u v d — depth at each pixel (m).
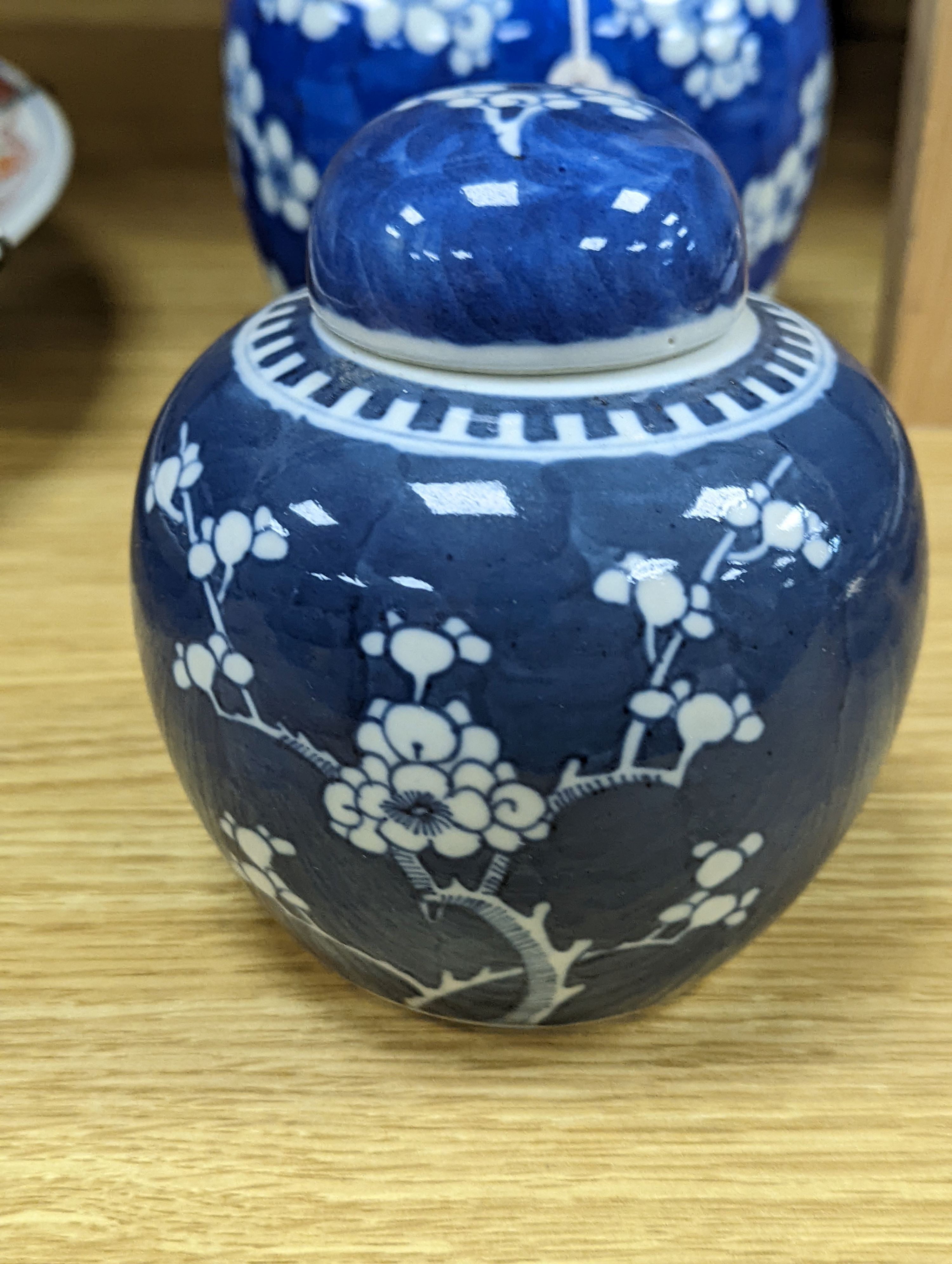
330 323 0.36
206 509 0.35
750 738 0.33
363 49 0.59
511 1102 0.40
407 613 0.32
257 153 0.66
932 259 0.75
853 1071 0.42
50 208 0.80
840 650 0.34
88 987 0.45
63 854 0.51
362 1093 0.41
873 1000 0.44
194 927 0.48
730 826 0.35
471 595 0.31
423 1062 0.42
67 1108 0.40
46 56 1.06
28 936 0.47
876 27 1.17
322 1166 0.38
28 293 0.94
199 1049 0.42
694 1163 0.38
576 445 0.32
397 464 0.32
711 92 0.61
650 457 0.32
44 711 0.59
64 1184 0.38
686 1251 0.36
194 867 0.51
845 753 0.36
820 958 0.46
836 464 0.34
